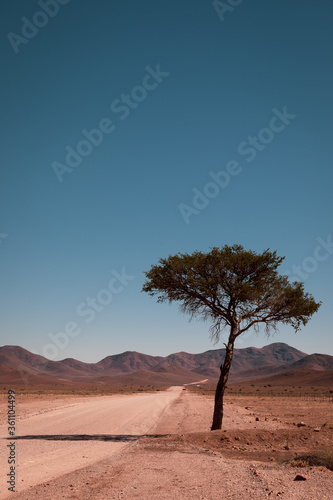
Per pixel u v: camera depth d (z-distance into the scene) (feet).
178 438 60.23
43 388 498.69
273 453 50.80
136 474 35.83
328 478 33.04
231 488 29.22
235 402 215.92
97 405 154.51
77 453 49.01
